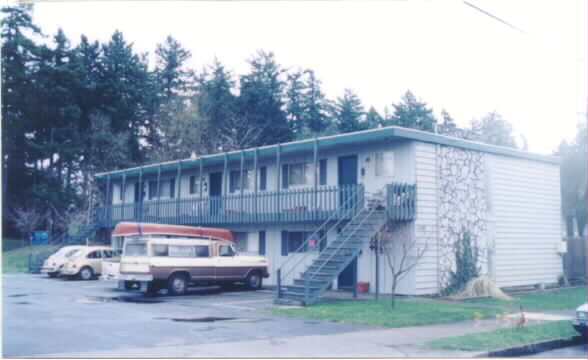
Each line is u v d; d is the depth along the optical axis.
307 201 22.97
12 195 51.78
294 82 60.78
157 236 21.59
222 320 14.20
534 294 22.61
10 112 50.28
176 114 51.34
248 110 55.56
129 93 54.75
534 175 26.06
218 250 21.84
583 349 11.97
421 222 20.89
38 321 13.81
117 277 21.98
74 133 50.62
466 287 21.02
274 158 26.62
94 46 54.50
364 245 21.06
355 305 17.28
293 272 24.58
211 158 27.97
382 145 22.09
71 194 50.66
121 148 49.31
